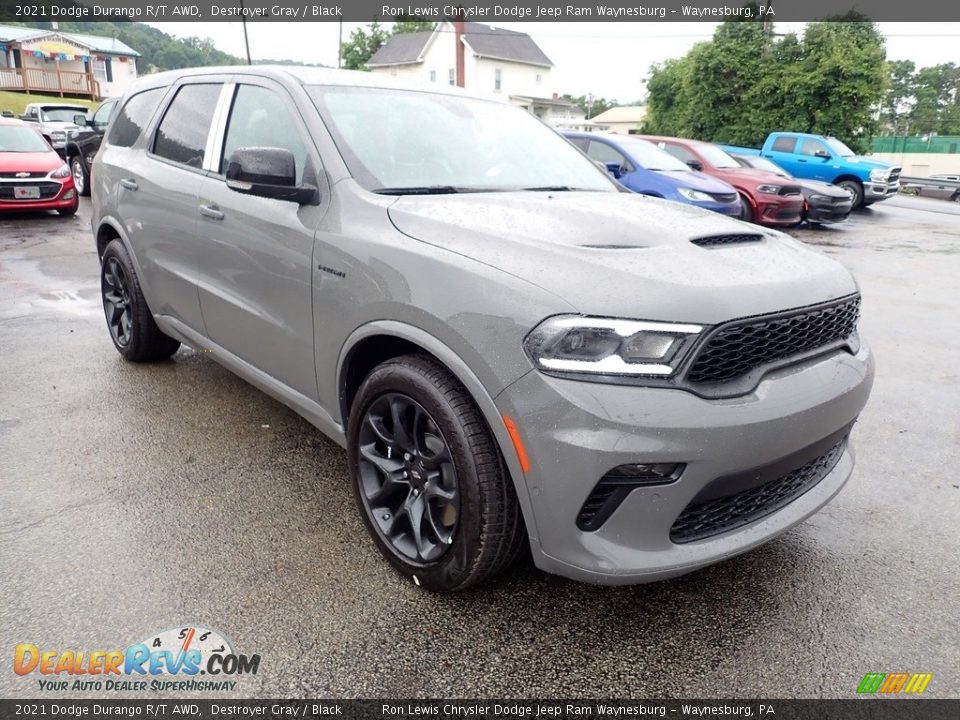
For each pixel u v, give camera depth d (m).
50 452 3.27
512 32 47.28
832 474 2.55
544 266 2.04
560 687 2.01
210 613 2.24
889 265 9.65
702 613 2.33
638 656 2.13
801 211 12.38
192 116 3.68
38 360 4.52
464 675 2.04
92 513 2.78
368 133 2.89
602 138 10.67
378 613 2.27
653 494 1.93
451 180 2.89
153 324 4.24
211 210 3.22
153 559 2.50
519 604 2.34
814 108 26.30
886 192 16.50
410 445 2.35
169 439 3.46
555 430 1.89
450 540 2.22
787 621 2.30
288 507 2.89
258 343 3.09
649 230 2.33
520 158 3.28
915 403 4.38
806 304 2.16
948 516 3.01
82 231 9.77
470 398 2.13
